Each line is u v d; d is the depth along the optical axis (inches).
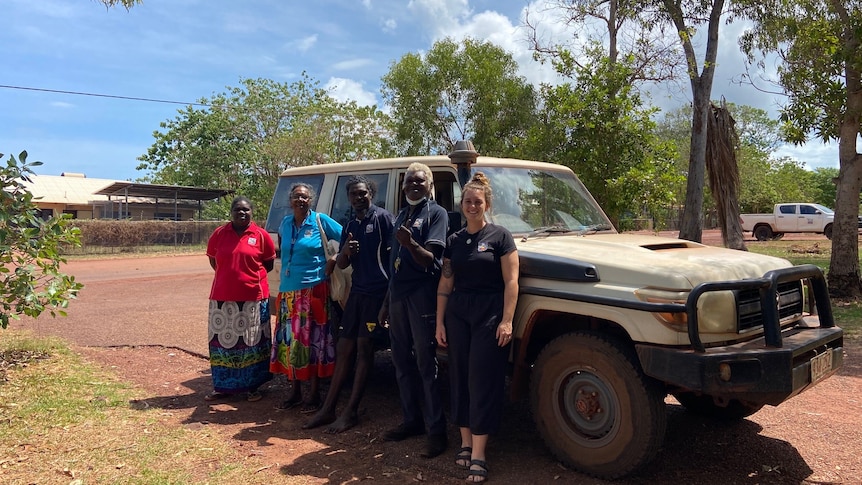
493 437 177.0
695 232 577.9
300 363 199.0
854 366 255.3
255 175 1450.5
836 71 422.6
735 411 182.7
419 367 165.0
